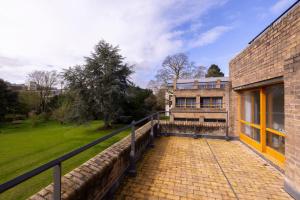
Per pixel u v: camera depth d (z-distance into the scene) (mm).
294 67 2271
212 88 21391
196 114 20344
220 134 5656
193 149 4535
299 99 2178
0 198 4883
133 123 3119
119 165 2656
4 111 25109
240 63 4863
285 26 2775
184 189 2549
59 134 16828
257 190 2531
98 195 2010
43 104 30266
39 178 6203
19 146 12117
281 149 3334
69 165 7602
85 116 16547
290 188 2365
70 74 16156
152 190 2518
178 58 27016
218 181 2799
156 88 29125
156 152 4273
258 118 4254
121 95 17391
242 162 3619
